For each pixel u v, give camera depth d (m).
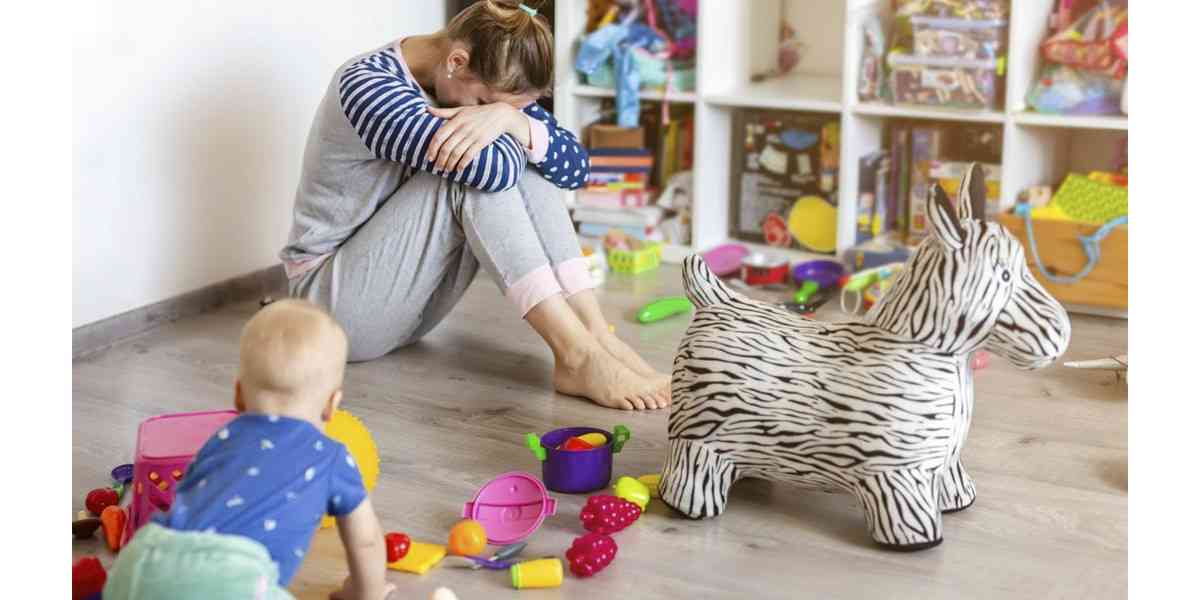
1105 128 2.80
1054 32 2.81
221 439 1.37
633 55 3.08
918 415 1.64
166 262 2.65
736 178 3.19
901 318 1.66
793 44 3.32
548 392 2.28
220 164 2.73
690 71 3.09
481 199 2.20
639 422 2.14
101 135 2.47
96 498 1.77
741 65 3.17
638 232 3.18
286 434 1.36
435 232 2.25
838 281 2.89
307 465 1.36
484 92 2.16
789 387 1.70
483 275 3.00
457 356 2.46
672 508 1.78
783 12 3.32
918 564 1.66
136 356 2.46
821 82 3.20
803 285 2.83
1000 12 2.72
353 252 2.31
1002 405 2.20
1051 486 1.89
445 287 2.39
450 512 1.81
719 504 1.77
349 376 2.34
